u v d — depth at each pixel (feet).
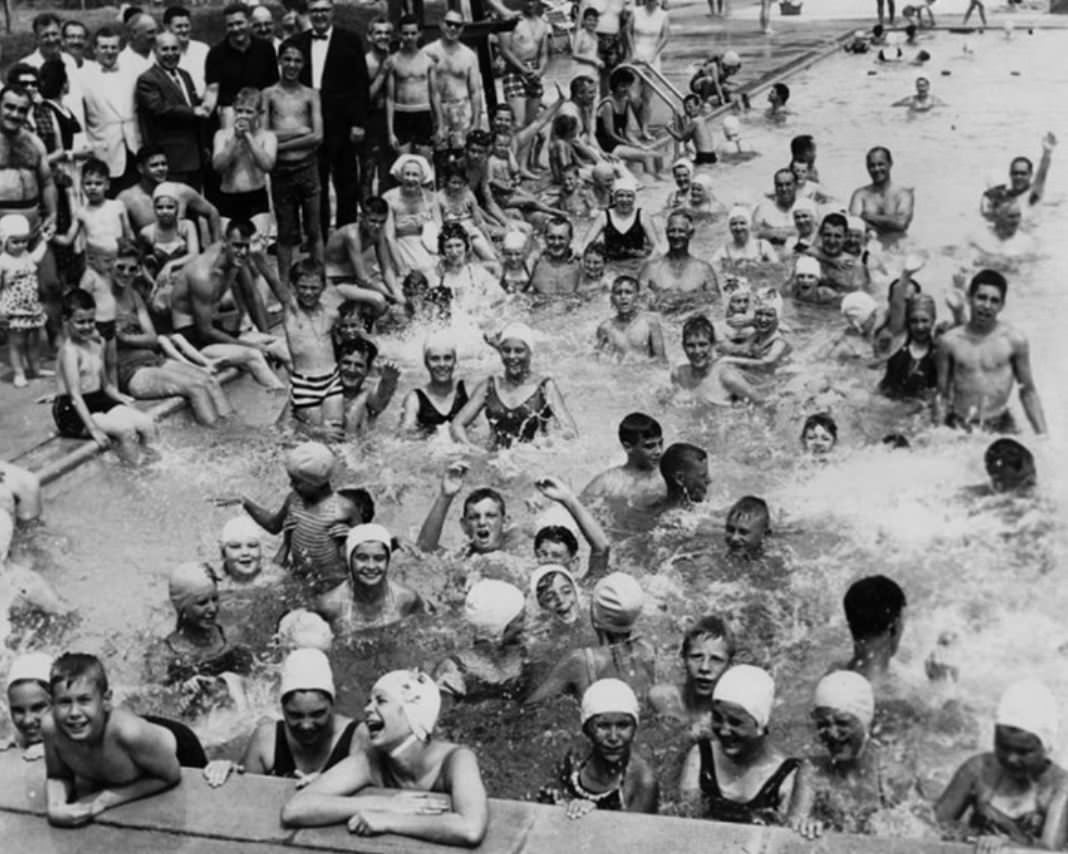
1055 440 38.11
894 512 34.06
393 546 32.53
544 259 52.60
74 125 47.37
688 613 29.58
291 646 28.17
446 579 31.30
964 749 24.22
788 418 40.42
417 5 73.97
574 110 71.82
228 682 27.09
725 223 64.18
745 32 129.90
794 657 27.78
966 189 68.13
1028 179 56.18
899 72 106.11
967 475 36.04
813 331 47.91
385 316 49.96
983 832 21.18
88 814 20.99
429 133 60.29
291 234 50.85
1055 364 43.70
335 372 40.75
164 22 53.47
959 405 38.86
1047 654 27.61
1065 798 21.18
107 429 38.60
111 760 21.16
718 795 22.22
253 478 37.45
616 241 56.75
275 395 42.93
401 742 21.06
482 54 73.20
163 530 34.45
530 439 39.17
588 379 44.24
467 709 26.14
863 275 51.11
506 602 26.55
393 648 28.50
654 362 45.42
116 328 42.11
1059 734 24.39
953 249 56.95
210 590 27.96
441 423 39.88
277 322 48.08
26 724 23.27
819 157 77.25
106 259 43.09
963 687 26.30
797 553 32.19
